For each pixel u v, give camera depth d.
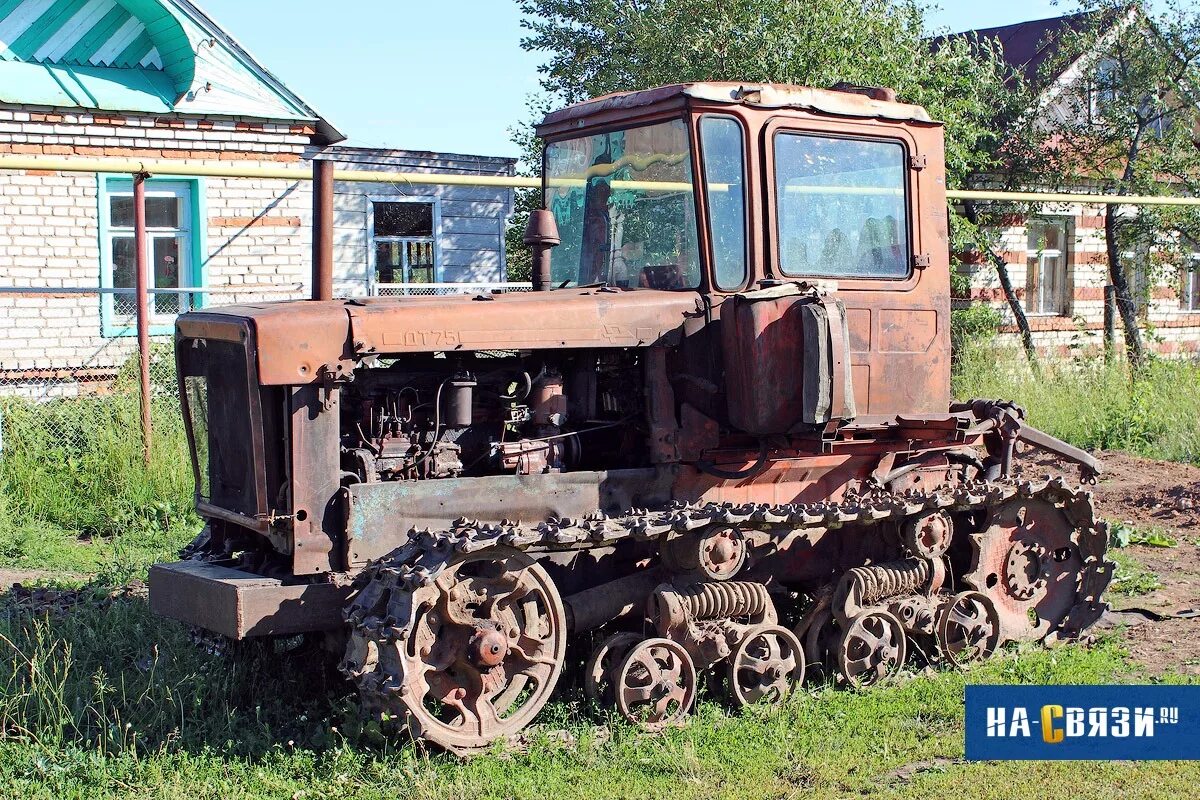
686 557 5.62
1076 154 18.89
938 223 6.43
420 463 5.55
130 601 6.90
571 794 4.73
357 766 4.95
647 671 5.49
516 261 22.81
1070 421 13.44
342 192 16.80
